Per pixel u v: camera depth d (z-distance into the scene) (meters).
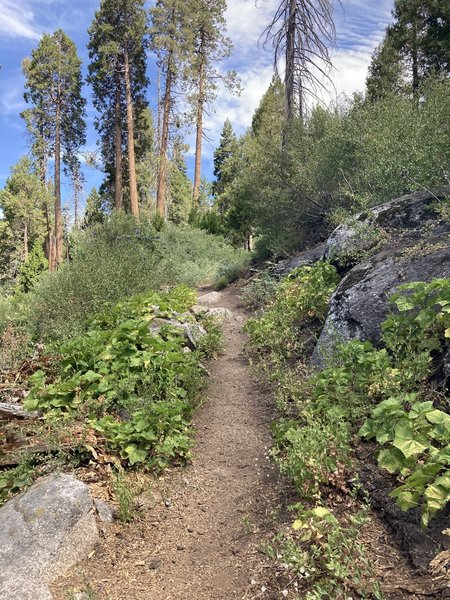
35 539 2.80
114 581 2.70
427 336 3.77
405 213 6.30
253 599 2.38
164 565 2.79
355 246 6.68
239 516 3.15
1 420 4.20
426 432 2.79
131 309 6.94
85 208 46.44
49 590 2.61
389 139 7.57
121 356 4.98
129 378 4.62
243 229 21.55
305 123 12.67
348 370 4.08
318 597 2.12
